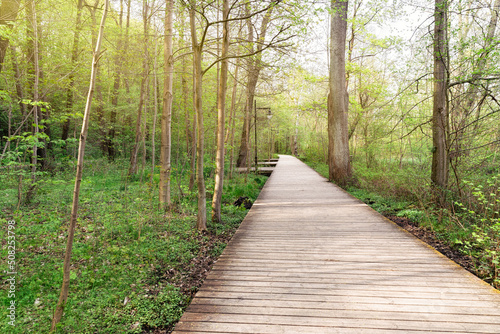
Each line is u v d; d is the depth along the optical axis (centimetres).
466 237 458
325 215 611
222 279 319
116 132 1573
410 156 997
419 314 248
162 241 452
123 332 245
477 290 289
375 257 377
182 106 1061
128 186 898
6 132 1157
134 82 1412
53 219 464
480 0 570
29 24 678
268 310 257
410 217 601
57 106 1220
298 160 2620
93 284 308
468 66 579
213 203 568
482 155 629
